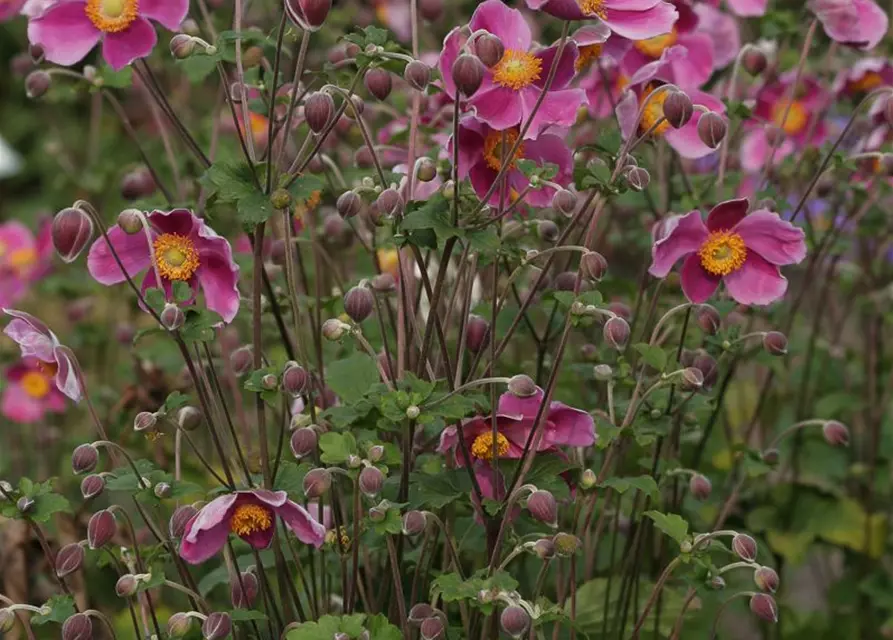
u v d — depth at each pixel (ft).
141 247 4.86
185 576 4.90
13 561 5.54
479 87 4.79
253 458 5.08
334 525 4.92
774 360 5.42
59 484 5.86
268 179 4.82
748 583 5.69
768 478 5.82
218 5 5.66
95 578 5.65
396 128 5.40
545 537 4.88
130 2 4.90
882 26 5.27
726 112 5.24
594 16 4.73
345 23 5.99
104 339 6.08
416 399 4.75
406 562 5.13
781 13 5.42
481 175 4.89
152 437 4.82
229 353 5.65
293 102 4.83
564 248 4.83
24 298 7.24
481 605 4.70
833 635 5.75
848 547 5.83
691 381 4.89
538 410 4.88
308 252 5.74
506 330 5.14
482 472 4.93
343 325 4.85
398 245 4.81
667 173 5.64
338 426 4.83
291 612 4.92
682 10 5.28
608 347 5.33
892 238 6.02
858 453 6.04
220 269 4.83
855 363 6.20
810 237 5.54
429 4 5.60
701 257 4.97
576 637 5.19
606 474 5.12
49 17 4.92
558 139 4.91
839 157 5.16
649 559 5.47
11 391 5.90
